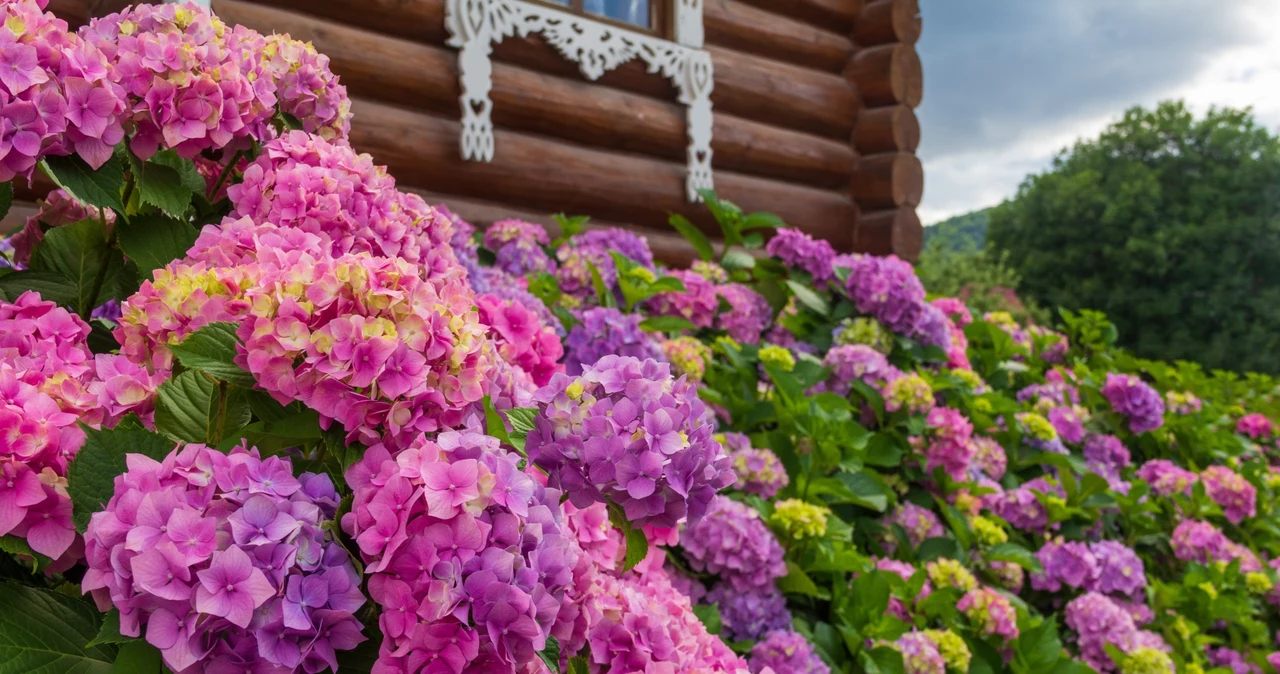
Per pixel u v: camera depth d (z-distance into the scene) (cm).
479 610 81
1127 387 371
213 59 123
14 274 125
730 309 325
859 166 578
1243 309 2317
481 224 424
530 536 87
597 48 452
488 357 104
